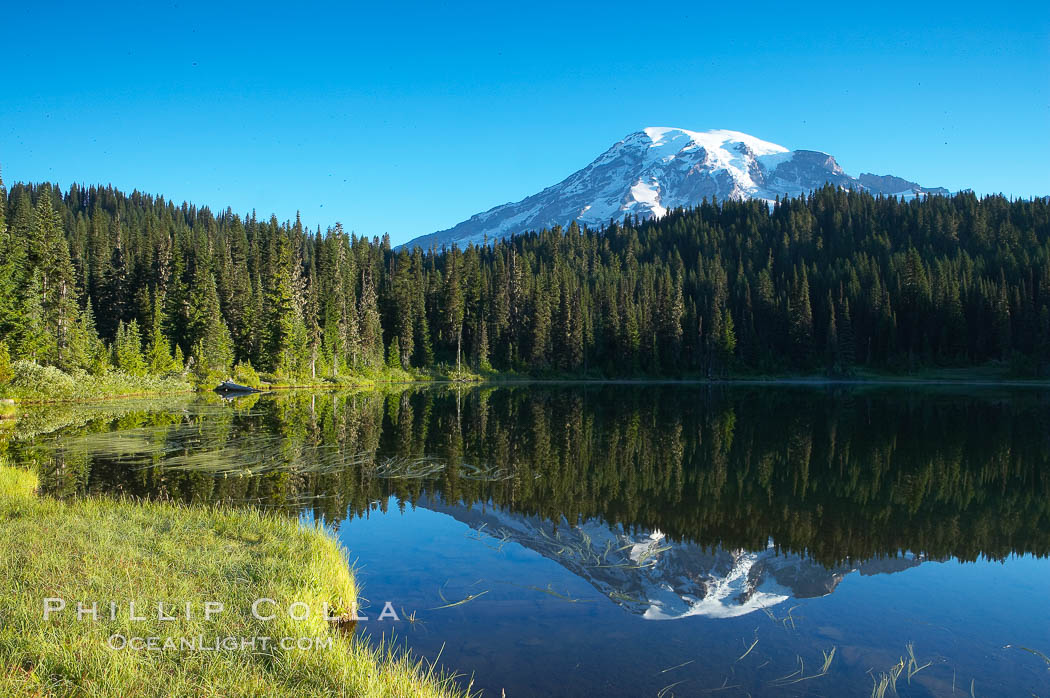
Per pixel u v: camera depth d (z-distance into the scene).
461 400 52.06
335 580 9.33
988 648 8.46
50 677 5.34
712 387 77.44
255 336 70.06
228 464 20.33
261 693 5.50
